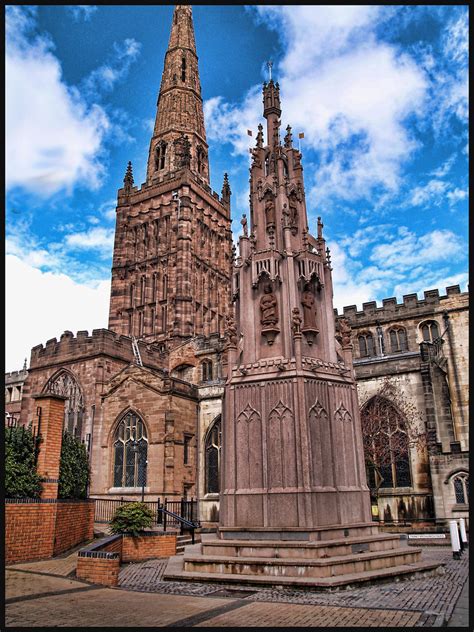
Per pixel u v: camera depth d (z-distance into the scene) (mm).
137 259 85938
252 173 23703
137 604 13078
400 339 56125
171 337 75625
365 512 19141
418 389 41375
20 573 17609
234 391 20062
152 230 86438
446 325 53562
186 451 44594
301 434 18219
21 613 12055
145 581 17281
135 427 44781
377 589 14758
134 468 43656
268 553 16750
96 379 51812
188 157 89188
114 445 45406
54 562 20094
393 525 37031
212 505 43562
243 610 12211
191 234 83000
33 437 22391
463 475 35094
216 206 92750
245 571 16312
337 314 59938
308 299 21047
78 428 51656
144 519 23797
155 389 44344
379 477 40250
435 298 54875
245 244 22531
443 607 12031
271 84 25156
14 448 21562
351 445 19797
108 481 44312
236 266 22672
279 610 12148
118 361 54812
